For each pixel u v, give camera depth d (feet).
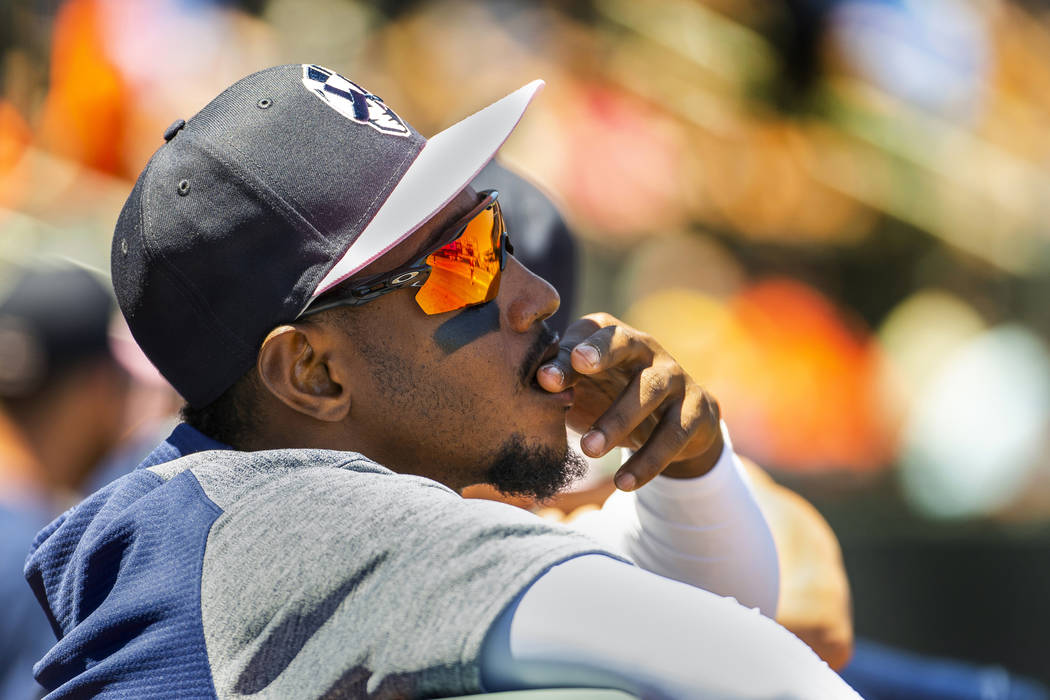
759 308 79.77
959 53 87.92
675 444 17.78
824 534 24.95
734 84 82.58
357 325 15.71
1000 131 89.40
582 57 77.71
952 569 60.64
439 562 12.81
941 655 59.88
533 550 12.72
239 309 15.31
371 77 73.41
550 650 12.19
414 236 15.89
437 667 12.25
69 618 14.93
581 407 19.43
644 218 78.07
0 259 30.12
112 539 14.61
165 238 15.47
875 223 86.28
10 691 24.80
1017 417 73.77
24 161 55.47
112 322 29.89
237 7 67.10
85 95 58.18
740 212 82.38
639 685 12.09
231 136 15.62
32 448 28.25
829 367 78.69
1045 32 91.76
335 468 14.44
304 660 13.02
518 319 16.76
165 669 13.35
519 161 73.82
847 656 23.41
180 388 16.16
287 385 15.51
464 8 75.36
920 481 72.28
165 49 61.36
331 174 15.42
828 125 85.51
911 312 84.38
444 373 16.12
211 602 13.61
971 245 87.40
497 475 16.89
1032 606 60.29
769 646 12.51
